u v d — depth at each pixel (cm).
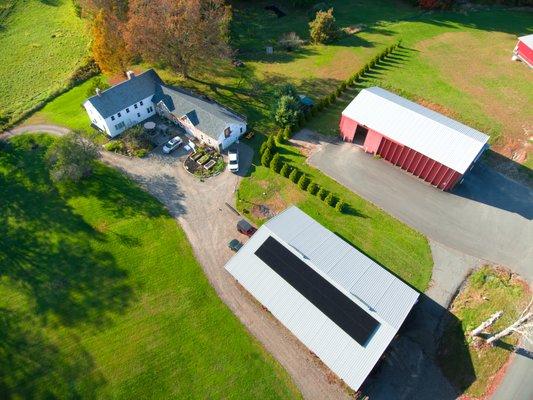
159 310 3781
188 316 3734
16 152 5297
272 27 7744
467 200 4594
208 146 5259
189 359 3481
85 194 4747
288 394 3272
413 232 4281
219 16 5991
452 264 4012
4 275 4072
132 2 5800
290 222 4028
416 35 7462
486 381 3241
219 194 4722
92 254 4200
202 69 6581
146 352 3528
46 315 3781
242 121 5325
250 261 3747
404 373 3316
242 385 3331
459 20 7981
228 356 3484
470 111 5703
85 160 4812
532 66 6544
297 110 5325
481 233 4272
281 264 3659
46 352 3553
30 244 4312
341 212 4472
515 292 3772
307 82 6325
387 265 4009
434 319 3612
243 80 6400
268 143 5041
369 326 3253
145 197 4709
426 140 4638
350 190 4697
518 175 4872
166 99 5462
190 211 4559
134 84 5416
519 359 3350
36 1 9006
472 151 4475
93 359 3503
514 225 4350
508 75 6444
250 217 4478
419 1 8262
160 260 4141
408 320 3600
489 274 3916
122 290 3928
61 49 7494
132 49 5619
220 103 5916
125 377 3397
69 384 3375
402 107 4947
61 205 4650
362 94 5188
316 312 3403
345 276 3575
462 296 3775
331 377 3341
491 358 3356
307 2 8181
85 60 6931
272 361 3444
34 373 3438
